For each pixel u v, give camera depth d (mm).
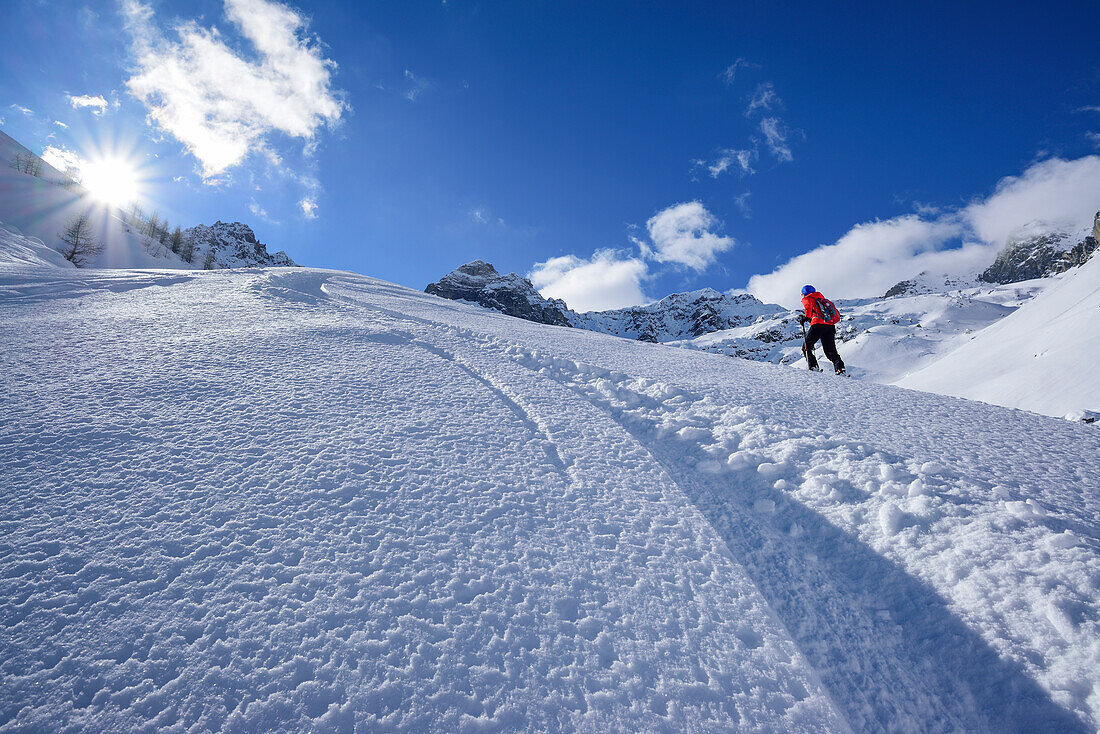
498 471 2447
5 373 3119
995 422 3617
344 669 1288
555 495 2293
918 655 1612
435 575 1658
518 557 1814
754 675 1435
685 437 3195
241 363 3719
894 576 1904
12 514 1750
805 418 3490
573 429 3111
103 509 1825
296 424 2719
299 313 6203
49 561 1548
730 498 2547
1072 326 20266
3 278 7406
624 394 3941
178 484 2031
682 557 1942
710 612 1661
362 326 5406
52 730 1099
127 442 2342
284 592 1511
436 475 2324
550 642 1459
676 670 1420
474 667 1344
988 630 1599
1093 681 1356
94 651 1280
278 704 1190
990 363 25172
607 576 1777
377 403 3170
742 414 3396
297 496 2016
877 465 2523
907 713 1443
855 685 1532
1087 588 1605
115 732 1104
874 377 57062
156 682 1218
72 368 3316
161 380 3201
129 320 5008
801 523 2293
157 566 1568
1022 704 1391
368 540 1790
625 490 2414
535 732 1197
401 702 1224
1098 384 13586
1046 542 1819
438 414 3098
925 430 3328
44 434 2338
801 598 1861
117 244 48625
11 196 45438
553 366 4633
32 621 1343
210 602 1451
